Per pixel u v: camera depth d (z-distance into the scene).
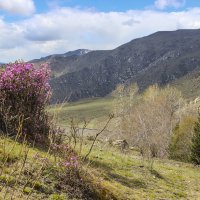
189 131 31.45
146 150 25.14
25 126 12.36
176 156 31.86
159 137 38.06
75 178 9.78
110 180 11.94
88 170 10.59
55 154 10.85
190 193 14.11
